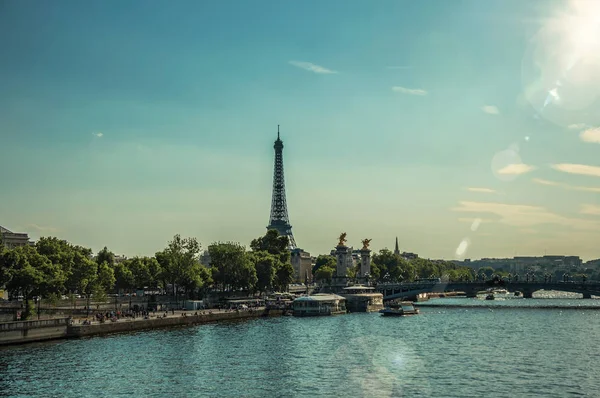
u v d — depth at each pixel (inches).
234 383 5147.6
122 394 4746.6
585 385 5162.4
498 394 4845.0
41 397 4621.1
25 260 7687.0
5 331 6609.3
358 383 5182.1
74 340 7106.3
